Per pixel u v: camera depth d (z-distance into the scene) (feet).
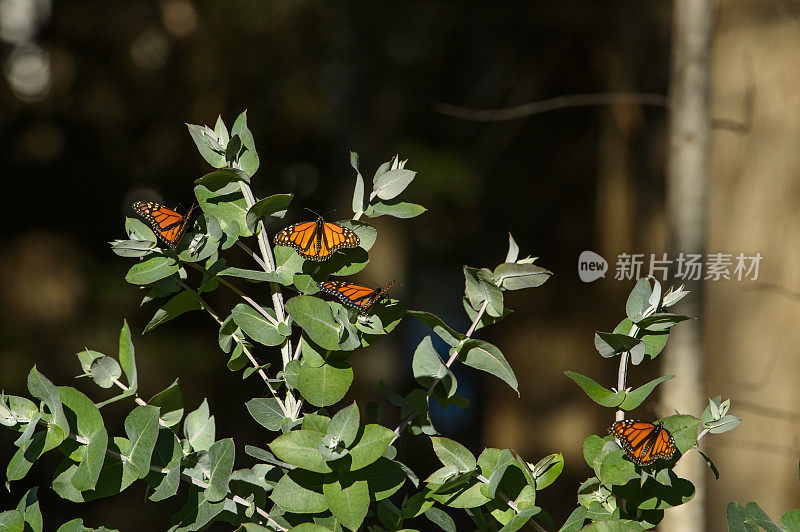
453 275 61.21
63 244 58.39
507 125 41.57
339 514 12.38
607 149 32.65
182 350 53.06
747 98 21.22
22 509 12.55
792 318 20.21
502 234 40.91
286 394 12.79
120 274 58.49
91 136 58.34
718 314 21.38
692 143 14.49
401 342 48.83
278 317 12.74
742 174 21.42
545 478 12.82
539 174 40.11
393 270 50.57
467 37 50.80
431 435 12.82
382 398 45.14
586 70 38.70
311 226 12.68
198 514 12.57
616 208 31.58
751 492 20.49
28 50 57.98
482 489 12.71
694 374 14.17
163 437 12.60
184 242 12.69
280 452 12.36
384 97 51.60
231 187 12.81
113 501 41.73
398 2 49.75
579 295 35.78
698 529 13.83
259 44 55.36
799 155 20.49
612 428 12.55
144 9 55.16
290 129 57.77
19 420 12.50
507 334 37.81
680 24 14.58
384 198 12.84
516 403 36.78
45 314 55.06
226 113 55.47
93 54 56.70
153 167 57.41
